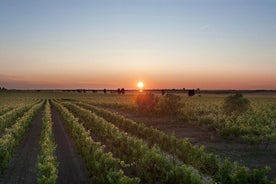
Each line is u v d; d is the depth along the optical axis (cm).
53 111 5331
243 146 2095
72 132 2425
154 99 4253
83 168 1545
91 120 2983
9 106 5616
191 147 1666
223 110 3847
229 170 1179
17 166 1571
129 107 5166
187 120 3409
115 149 1825
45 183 1094
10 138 1828
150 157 1330
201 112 4106
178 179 1170
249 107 3728
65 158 1752
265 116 3369
